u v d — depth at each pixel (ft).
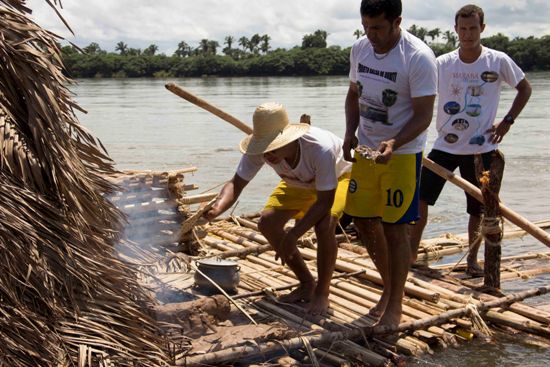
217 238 21.72
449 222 26.61
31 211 11.01
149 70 255.70
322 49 277.64
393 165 14.01
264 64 274.77
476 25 17.99
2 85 11.35
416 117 13.61
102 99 110.73
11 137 11.21
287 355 13.05
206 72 269.64
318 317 14.82
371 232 14.92
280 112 13.67
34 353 10.19
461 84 18.53
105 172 13.39
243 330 13.12
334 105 86.58
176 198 18.63
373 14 13.39
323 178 13.85
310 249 20.22
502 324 15.66
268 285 16.80
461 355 14.20
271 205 15.21
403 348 14.08
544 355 14.30
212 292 15.60
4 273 10.31
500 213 17.25
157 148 46.60
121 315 11.60
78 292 11.31
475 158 17.84
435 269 19.48
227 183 14.78
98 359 10.66
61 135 11.69
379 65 14.07
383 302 15.24
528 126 60.49
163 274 16.39
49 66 11.62
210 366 12.16
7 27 11.46
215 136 54.34
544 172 37.17
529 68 229.25
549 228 25.21
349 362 13.14
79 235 11.59
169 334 12.52
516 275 19.39
